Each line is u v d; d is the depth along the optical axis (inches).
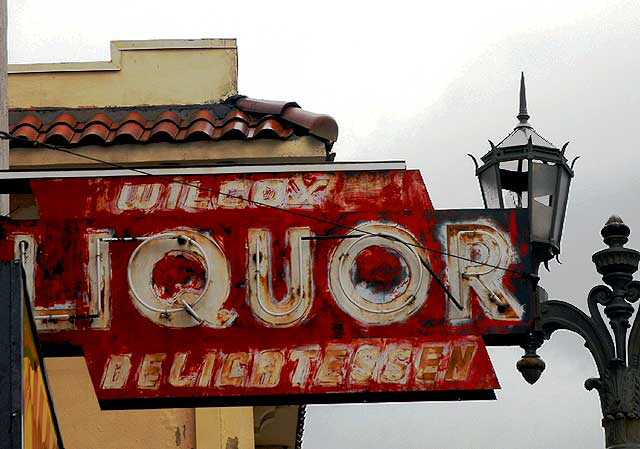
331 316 483.8
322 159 657.0
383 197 498.3
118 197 496.7
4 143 577.3
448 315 485.4
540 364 486.9
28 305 378.0
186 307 481.7
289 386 476.7
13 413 354.0
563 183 502.6
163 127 660.7
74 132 667.4
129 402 476.1
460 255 490.6
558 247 498.6
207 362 478.9
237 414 629.9
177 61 697.0
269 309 483.5
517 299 487.5
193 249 488.4
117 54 695.7
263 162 654.5
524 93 512.7
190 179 499.2
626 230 498.6
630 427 484.4
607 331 490.0
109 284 484.4
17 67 689.0
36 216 644.1
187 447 628.4
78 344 480.1
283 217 492.7
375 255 489.7
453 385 477.1
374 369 479.5
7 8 577.6
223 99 693.9
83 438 625.3
